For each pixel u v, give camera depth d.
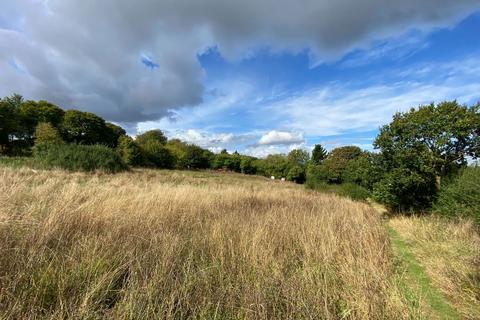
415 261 4.70
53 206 4.26
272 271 3.40
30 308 2.17
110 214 4.41
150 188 8.55
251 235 4.38
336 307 2.84
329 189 19.17
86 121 49.19
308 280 3.21
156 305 2.43
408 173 9.77
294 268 3.69
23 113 42.47
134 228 4.12
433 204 8.83
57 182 8.21
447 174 9.47
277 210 7.06
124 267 2.92
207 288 2.79
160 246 3.52
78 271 2.63
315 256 3.97
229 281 2.98
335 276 3.44
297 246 4.43
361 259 3.88
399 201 10.02
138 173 19.33
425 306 2.99
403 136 10.05
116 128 61.38
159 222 4.65
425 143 9.92
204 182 18.47
